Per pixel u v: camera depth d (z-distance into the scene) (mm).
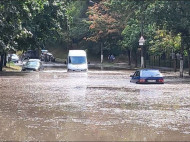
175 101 18188
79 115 13945
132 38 52000
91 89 24000
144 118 13422
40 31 45062
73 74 38688
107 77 34875
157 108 15859
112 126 11930
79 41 81312
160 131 11266
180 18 34062
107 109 15469
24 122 12523
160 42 46281
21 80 30734
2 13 32094
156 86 26328
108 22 64625
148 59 62688
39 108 15641
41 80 30906
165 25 35469
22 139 10086
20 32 34656
